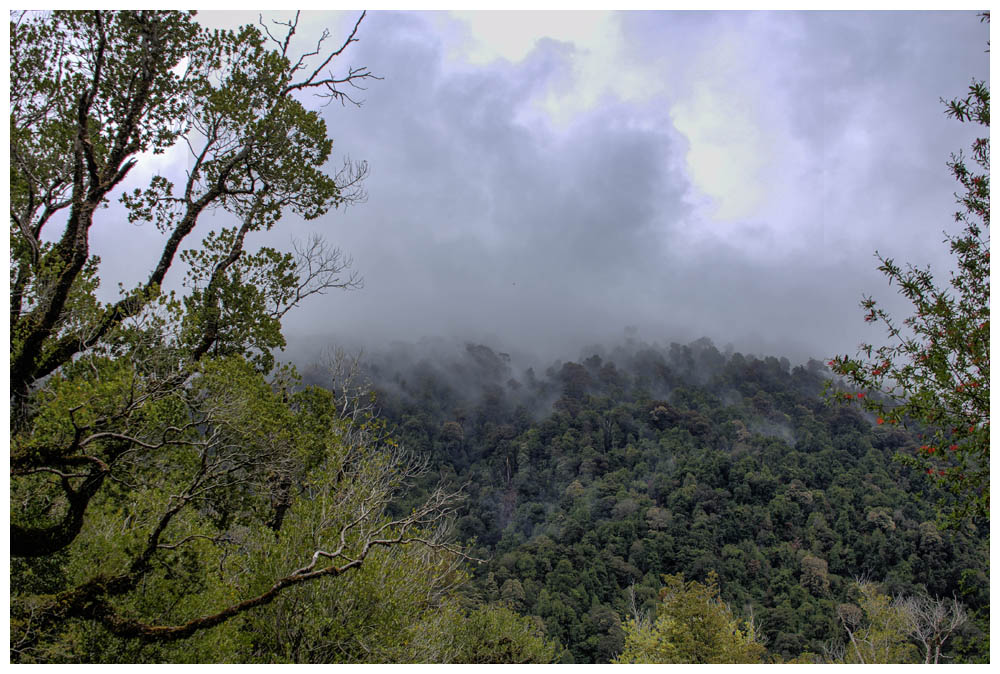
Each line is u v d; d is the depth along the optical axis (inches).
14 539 289.6
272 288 503.8
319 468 502.0
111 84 408.2
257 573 406.3
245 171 484.7
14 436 306.7
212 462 422.0
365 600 403.5
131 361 370.3
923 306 250.1
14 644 297.1
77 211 333.7
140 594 363.3
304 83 465.1
